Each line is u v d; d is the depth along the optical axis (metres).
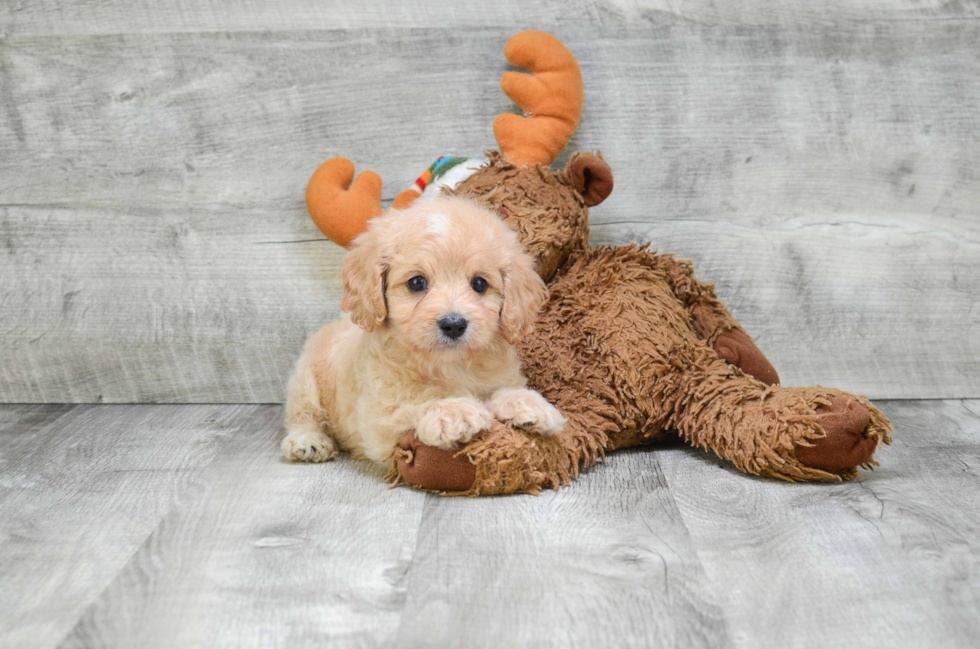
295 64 2.63
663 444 2.28
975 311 2.75
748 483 1.94
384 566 1.49
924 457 2.13
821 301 2.75
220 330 2.78
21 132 2.67
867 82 2.65
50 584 1.44
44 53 2.62
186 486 1.95
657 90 2.63
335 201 2.47
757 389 2.03
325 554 1.55
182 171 2.70
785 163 2.68
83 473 2.05
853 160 2.69
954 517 1.71
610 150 2.66
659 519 1.71
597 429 2.07
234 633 1.27
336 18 2.61
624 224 2.71
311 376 2.27
